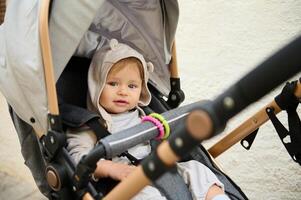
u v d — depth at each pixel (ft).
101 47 3.99
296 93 3.34
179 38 6.93
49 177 3.06
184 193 3.43
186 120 1.93
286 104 3.41
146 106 4.11
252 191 5.04
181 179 3.53
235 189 3.59
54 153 3.01
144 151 3.72
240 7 7.07
